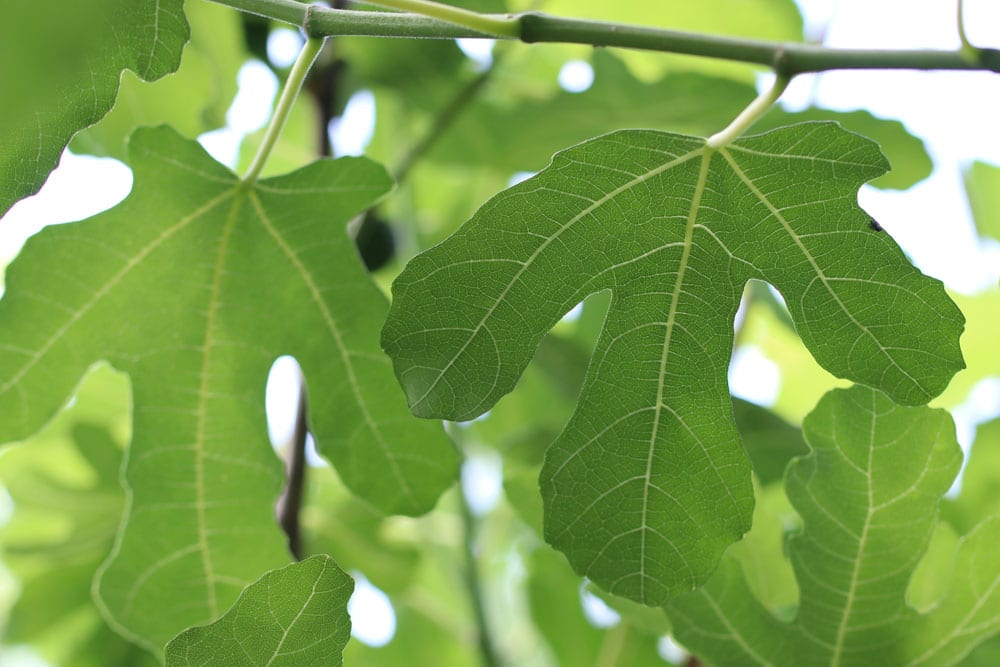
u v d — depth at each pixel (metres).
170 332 0.91
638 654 1.08
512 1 1.14
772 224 0.83
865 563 0.87
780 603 0.92
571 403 1.12
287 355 0.91
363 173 0.91
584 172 0.83
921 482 0.86
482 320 0.82
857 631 0.88
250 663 0.78
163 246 0.90
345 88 1.11
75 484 1.13
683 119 1.11
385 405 0.91
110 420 1.16
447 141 1.13
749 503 0.83
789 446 1.05
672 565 0.83
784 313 1.13
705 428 0.83
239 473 0.92
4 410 0.90
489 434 1.18
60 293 0.90
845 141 0.82
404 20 0.85
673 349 0.84
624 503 0.83
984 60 0.84
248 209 0.91
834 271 0.83
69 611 1.10
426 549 1.16
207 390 0.91
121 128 1.02
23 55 0.51
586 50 1.17
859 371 0.83
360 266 0.91
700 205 0.83
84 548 1.12
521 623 1.22
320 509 1.14
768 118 1.10
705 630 0.89
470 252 0.82
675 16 1.17
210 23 1.04
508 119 1.12
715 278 0.84
